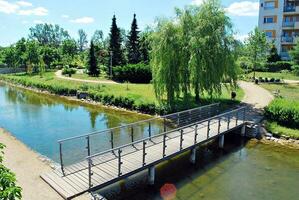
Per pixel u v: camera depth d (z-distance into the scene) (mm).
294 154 14758
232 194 10695
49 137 17875
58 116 23953
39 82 42500
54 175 9891
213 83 20703
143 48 49531
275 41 48875
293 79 37281
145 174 12227
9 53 69875
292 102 18750
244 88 30406
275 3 48250
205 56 20266
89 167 9062
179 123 17875
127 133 17359
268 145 16094
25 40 71000
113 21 49781
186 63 21125
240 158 14312
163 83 21500
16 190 4391
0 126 20078
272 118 18562
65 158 13266
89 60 52375
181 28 21156
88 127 20344
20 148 13422
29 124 21266
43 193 8742
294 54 34344
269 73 42500
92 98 30734
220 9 21141
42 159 11836
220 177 12156
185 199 10273
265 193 10805
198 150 15492
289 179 12008
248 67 39594
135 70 40031
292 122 17531
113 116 23531
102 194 10531
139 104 24641
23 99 33594
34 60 60469
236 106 22516
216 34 20391
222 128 16156
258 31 36844
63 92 35688
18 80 49406
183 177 12109
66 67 63531
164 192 10773
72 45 91312
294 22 47000
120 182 11492
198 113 18781
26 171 10422
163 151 11609
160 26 21516
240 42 21797
